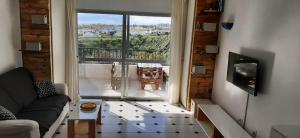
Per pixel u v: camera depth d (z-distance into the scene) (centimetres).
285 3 282
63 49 517
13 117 298
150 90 604
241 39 386
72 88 532
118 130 410
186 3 527
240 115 385
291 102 269
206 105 452
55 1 474
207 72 507
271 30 308
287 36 278
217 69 488
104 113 481
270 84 307
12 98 359
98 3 519
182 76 559
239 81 369
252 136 345
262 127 324
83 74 642
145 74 589
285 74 280
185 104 529
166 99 576
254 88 325
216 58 495
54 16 473
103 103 538
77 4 515
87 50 546
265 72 319
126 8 525
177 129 426
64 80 531
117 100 562
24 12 449
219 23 481
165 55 563
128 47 548
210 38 489
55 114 364
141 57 558
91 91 589
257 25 340
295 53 264
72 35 514
